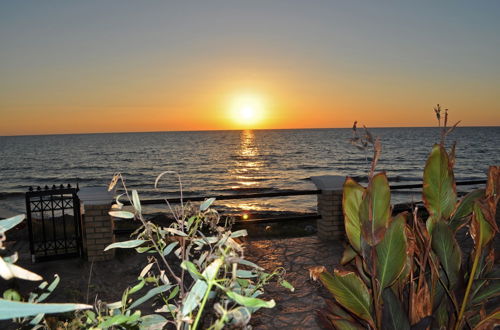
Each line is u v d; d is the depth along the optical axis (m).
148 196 40.19
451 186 2.69
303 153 97.69
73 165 77.56
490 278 2.59
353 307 2.55
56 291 5.82
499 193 2.44
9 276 0.81
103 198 7.12
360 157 84.69
